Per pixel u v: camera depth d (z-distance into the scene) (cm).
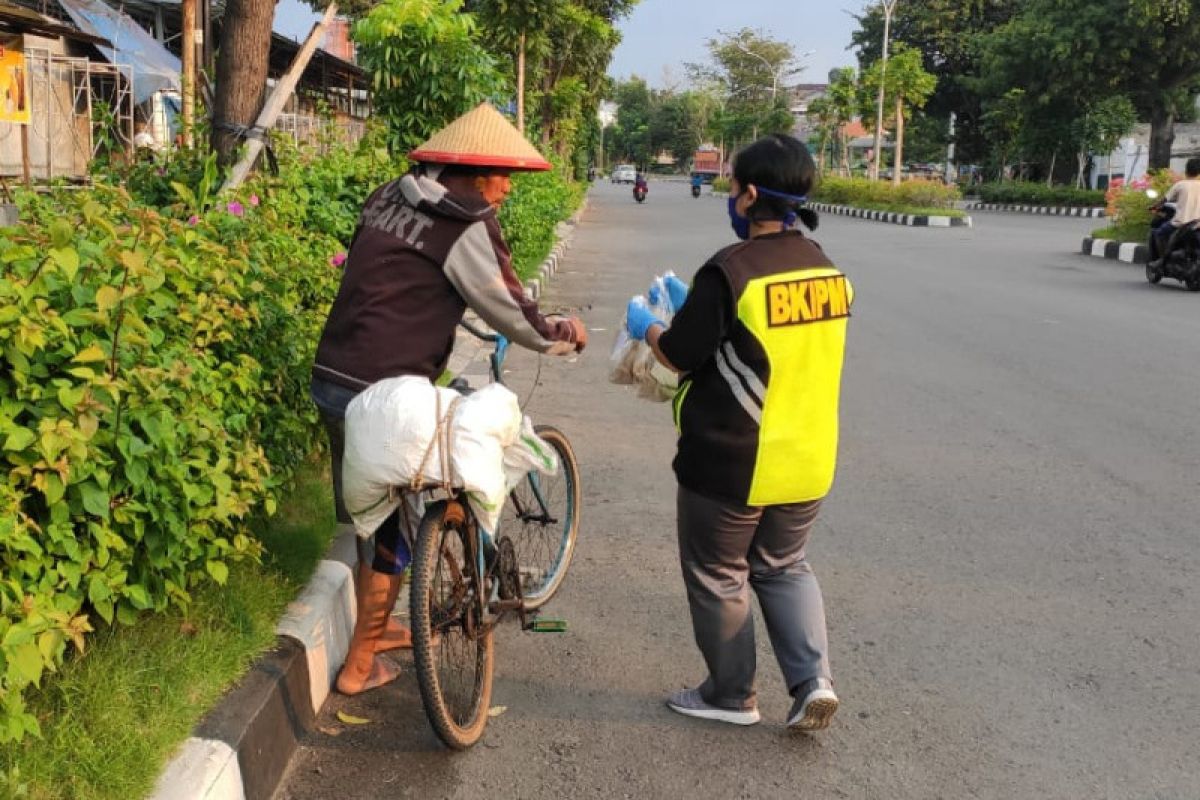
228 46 563
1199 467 578
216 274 324
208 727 267
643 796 286
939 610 402
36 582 241
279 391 388
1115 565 446
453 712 305
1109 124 3581
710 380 292
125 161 575
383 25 855
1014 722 324
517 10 1520
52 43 1409
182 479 277
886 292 1295
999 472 571
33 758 235
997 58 3953
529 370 811
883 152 6247
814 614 310
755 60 7006
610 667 359
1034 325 1045
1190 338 970
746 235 300
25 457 236
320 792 284
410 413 285
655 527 490
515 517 391
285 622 324
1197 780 295
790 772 298
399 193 314
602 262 1659
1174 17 3366
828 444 297
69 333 251
